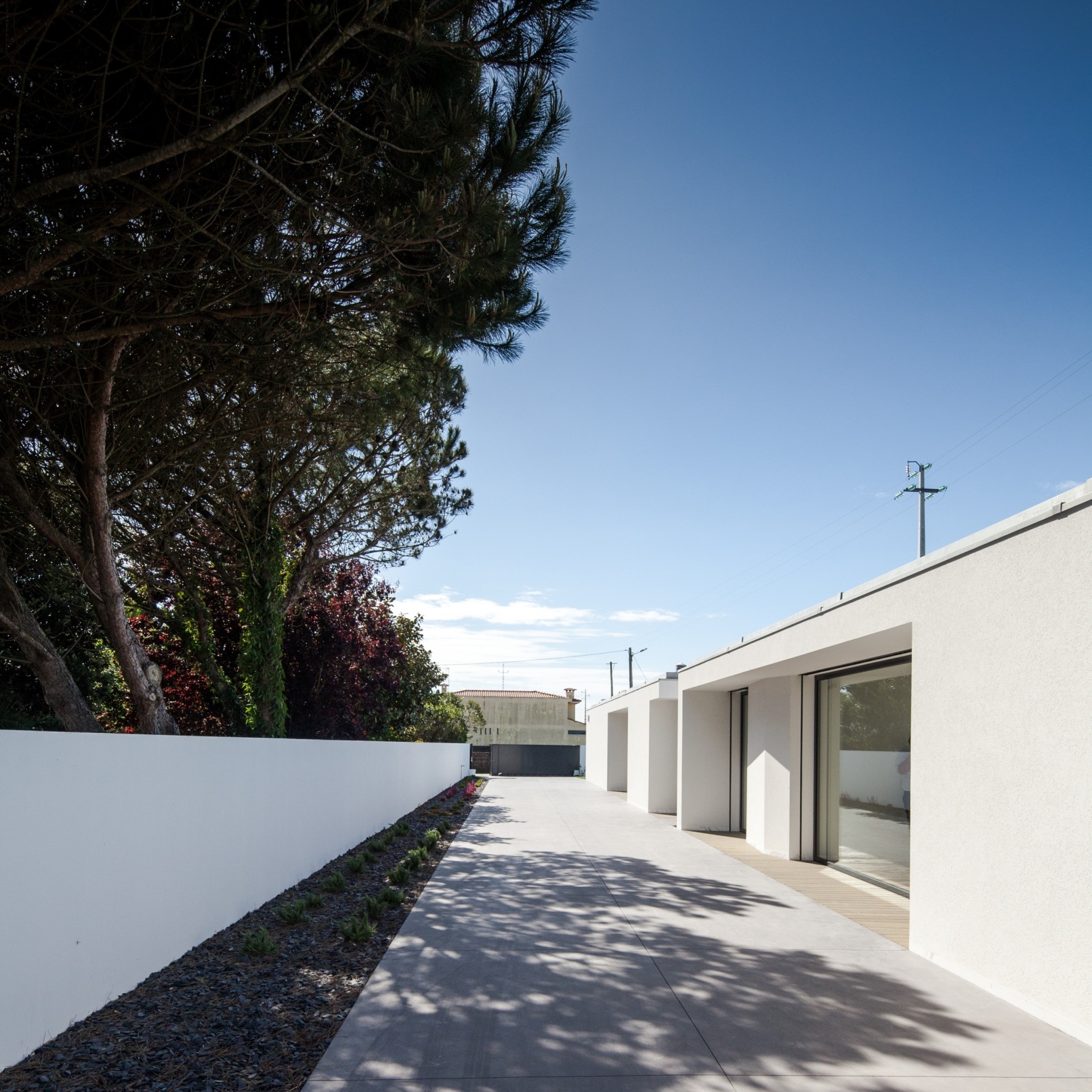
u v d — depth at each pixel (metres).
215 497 10.71
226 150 4.89
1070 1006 4.14
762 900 7.43
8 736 3.51
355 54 5.05
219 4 4.75
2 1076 3.38
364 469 12.82
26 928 3.62
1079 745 4.17
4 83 4.72
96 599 7.96
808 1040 4.00
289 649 14.42
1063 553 4.36
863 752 8.77
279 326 6.41
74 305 5.80
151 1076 3.45
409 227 5.38
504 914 6.71
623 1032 4.06
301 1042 3.89
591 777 28.09
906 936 6.20
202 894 5.70
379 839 11.49
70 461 7.69
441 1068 3.61
